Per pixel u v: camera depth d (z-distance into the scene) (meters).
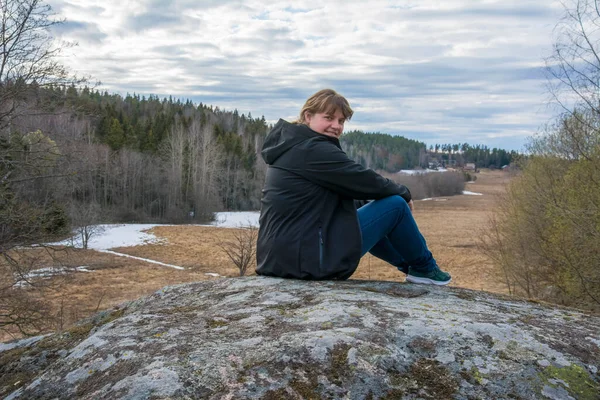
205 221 51.97
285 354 1.65
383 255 3.09
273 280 2.68
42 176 11.30
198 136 64.00
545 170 13.53
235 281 2.78
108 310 2.81
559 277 13.02
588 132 10.61
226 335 1.88
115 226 42.84
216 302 2.45
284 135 2.73
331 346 1.70
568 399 1.54
